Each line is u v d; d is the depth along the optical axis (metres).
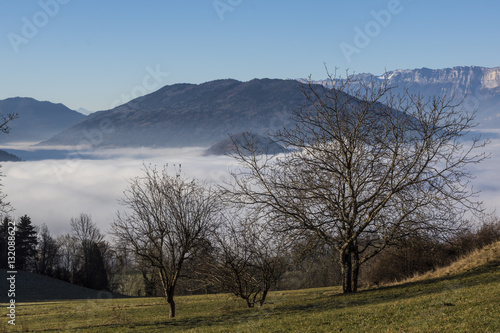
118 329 25.98
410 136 29.50
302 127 31.11
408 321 14.46
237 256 29.98
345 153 29.66
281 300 33.31
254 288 31.30
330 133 30.47
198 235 29.89
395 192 29.22
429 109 29.45
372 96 30.05
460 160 28.66
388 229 29.12
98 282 93.88
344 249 30.75
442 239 30.08
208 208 30.36
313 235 29.58
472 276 26.88
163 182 30.00
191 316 29.78
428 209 29.33
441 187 28.42
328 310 21.91
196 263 31.14
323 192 30.45
